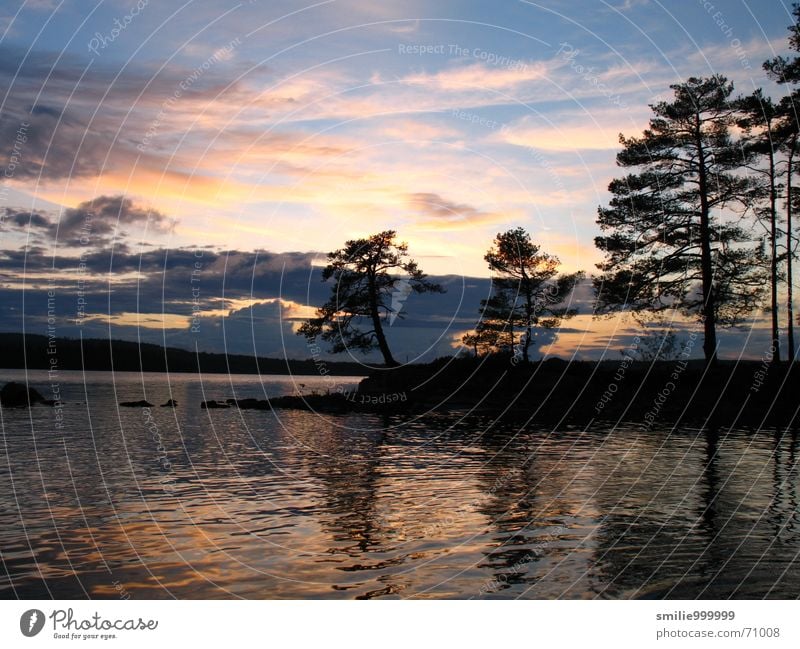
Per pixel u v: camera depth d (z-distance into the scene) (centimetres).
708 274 3578
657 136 3622
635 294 3709
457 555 1097
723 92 3491
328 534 1217
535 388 4203
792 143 3312
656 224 3700
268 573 1016
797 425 2931
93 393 5969
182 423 3297
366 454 2225
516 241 4441
